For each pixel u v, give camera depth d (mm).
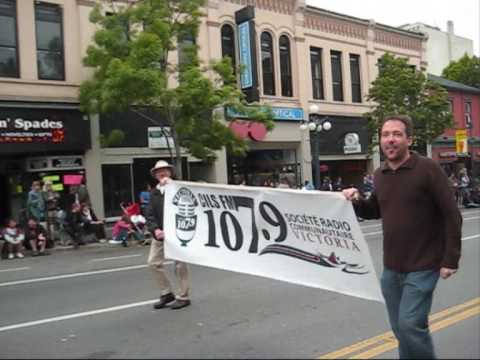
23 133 17844
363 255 4730
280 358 5215
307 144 26125
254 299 7773
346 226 4793
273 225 5473
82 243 16656
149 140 20484
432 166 3938
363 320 6512
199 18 18562
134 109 18375
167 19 17328
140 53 15820
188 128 16906
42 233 15305
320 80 27625
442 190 3869
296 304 7402
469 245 12820
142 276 10227
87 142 19156
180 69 17297
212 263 6117
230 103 17156
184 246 6395
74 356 5496
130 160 20250
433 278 3949
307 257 5172
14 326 6867
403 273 4035
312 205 5066
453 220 3830
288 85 26047
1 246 15844
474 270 9594
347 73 28781
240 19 23297
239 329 6277
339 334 5973
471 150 37281
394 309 4160
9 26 18141
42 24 18828
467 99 37594
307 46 26703
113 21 17141
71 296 8664
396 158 4035
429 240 3971
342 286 4910
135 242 17047
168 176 7379
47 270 11898
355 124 28750
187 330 6301
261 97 24328
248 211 5715
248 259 5742
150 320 6836
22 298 8727
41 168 18531
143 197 18547
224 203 5969
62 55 19156
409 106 26188
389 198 4078
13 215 18766
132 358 5344
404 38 32531
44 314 7477
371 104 29672
